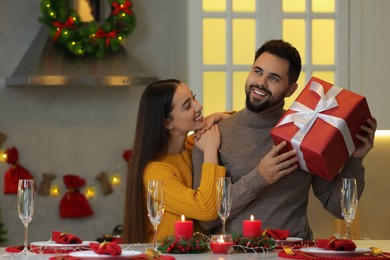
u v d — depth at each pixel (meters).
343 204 3.15
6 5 5.71
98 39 5.46
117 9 5.54
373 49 5.21
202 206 3.46
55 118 5.80
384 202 5.30
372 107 5.21
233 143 3.67
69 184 5.77
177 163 3.69
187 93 3.65
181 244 2.95
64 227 5.81
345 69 5.18
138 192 3.59
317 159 3.30
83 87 5.82
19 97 5.75
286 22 5.13
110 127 5.85
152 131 3.62
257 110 3.59
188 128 3.64
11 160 5.71
